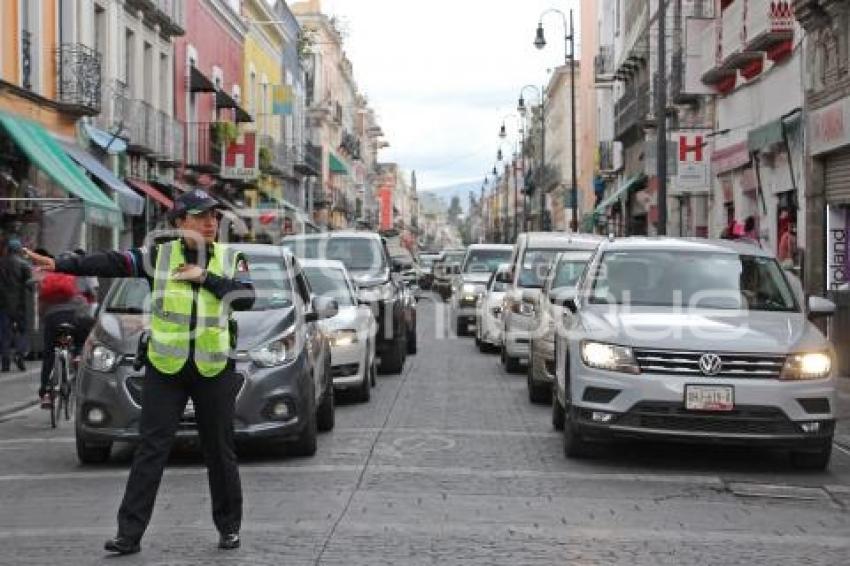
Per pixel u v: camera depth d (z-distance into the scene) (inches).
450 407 652.1
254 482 421.1
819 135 953.5
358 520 355.9
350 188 4288.9
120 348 449.7
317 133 3353.8
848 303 812.0
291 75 2738.7
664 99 1143.0
